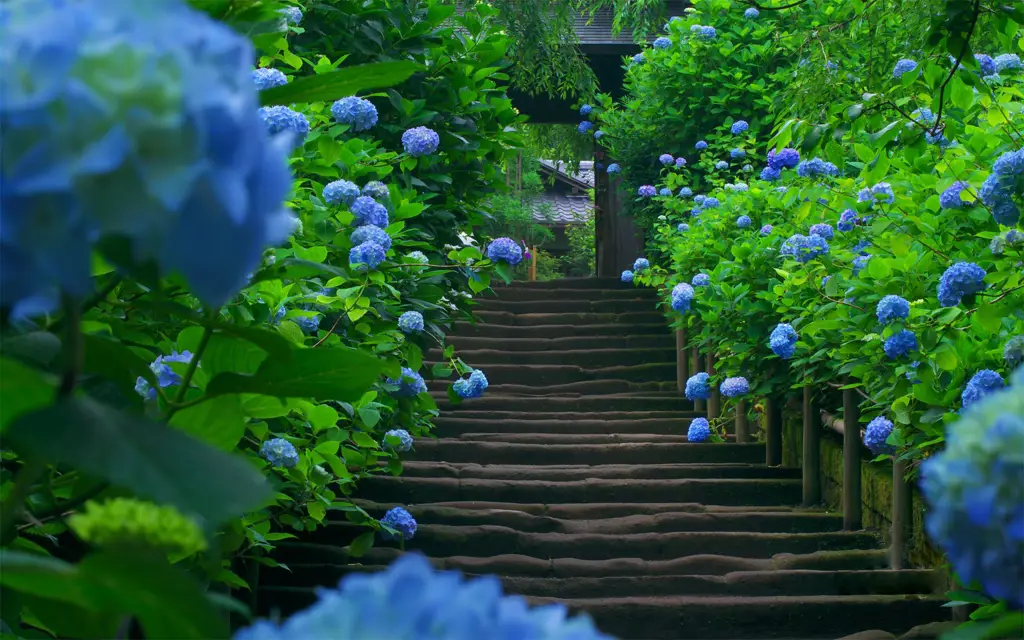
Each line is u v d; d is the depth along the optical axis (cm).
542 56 996
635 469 688
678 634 489
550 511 621
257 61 334
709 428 738
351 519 389
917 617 486
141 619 68
